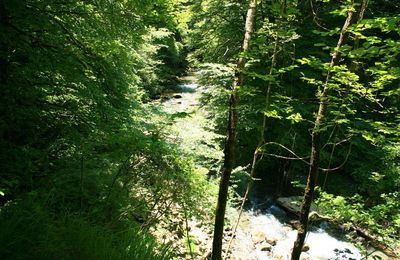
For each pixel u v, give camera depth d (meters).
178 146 4.88
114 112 5.78
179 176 4.69
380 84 3.68
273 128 10.09
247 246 7.16
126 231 3.15
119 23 5.50
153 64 18.09
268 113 4.00
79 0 5.24
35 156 4.32
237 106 4.10
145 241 2.93
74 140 4.80
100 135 5.02
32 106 4.74
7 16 4.29
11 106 4.32
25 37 4.79
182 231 5.24
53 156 4.58
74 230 2.61
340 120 3.96
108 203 3.72
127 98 6.85
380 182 8.61
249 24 4.23
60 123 5.06
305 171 10.68
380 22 2.98
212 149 5.69
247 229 7.90
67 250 2.42
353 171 10.08
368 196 9.29
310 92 9.48
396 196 6.29
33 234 2.39
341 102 4.23
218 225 4.43
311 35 9.32
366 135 4.11
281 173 10.80
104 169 4.29
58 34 5.20
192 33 12.91
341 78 3.70
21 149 4.25
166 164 4.59
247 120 9.27
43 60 4.64
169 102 16.78
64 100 5.67
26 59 4.70
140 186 4.62
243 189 9.78
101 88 6.23
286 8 3.95
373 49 3.14
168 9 6.20
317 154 4.47
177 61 25.62
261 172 10.96
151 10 5.90
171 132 5.40
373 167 9.34
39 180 3.96
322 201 5.64
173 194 4.68
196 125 5.93
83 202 3.65
